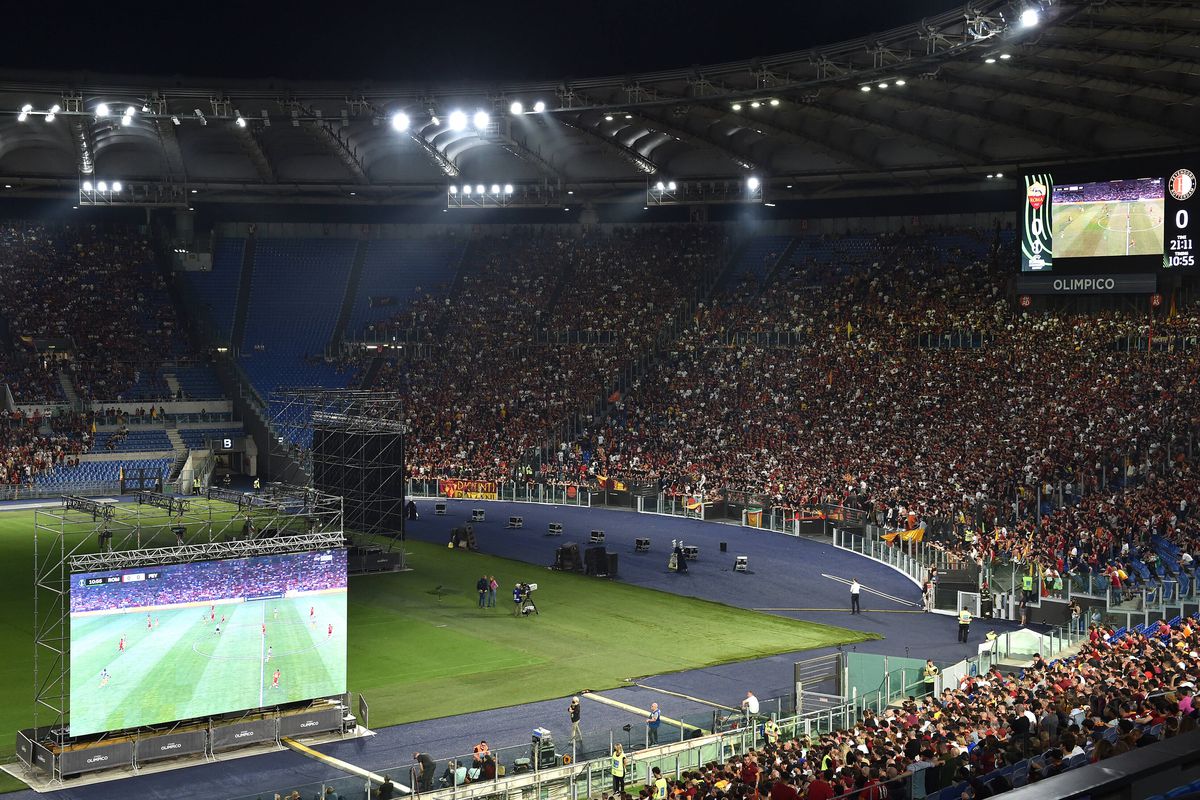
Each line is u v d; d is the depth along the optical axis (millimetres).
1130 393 70000
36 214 107438
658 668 45750
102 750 34625
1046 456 66875
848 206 105000
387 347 101000
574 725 36781
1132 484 62281
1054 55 58219
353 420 67250
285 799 30281
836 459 77312
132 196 96312
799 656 47344
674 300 100938
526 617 53750
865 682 40375
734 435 84375
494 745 36969
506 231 113812
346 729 38500
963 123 76375
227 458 96188
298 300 105875
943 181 91250
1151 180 69375
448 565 65000
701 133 84875
